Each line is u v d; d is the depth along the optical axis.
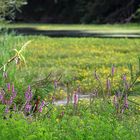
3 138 6.70
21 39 23.23
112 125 7.81
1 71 12.14
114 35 36.91
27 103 8.55
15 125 7.05
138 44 27.34
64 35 37.72
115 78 15.54
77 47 25.92
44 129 6.99
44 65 19.05
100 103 9.34
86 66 18.94
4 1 20.48
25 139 6.61
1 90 9.54
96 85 14.59
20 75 12.90
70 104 10.03
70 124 7.47
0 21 21.28
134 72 16.56
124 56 22.06
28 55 21.17
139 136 7.37
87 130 7.18
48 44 27.25
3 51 15.23
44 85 11.02
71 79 15.45
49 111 8.94
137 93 12.52
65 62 19.92
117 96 9.68
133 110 9.91
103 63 19.53
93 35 37.31
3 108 8.48
